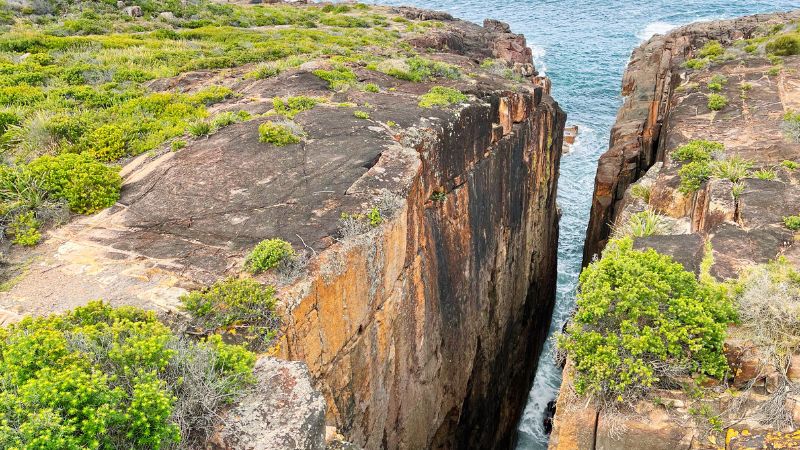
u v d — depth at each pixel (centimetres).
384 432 1345
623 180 2723
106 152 1566
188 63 2616
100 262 1065
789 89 2573
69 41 3020
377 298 1223
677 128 2245
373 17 5425
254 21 4794
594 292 945
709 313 913
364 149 1487
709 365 859
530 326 2531
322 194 1275
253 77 2308
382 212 1236
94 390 586
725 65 3109
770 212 1310
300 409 666
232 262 1051
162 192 1315
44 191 1252
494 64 3114
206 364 706
